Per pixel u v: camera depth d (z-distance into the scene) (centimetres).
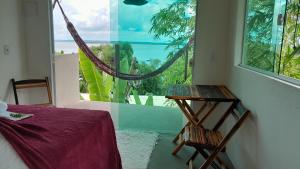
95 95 377
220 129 306
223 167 234
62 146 133
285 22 158
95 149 166
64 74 415
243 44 257
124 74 335
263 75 171
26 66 334
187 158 264
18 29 314
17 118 168
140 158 260
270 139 155
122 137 314
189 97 235
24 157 115
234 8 269
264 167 165
